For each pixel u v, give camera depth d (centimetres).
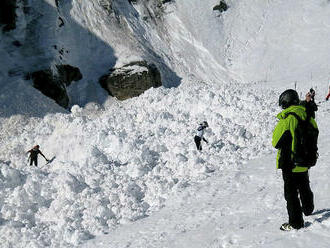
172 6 4244
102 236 724
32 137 2017
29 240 820
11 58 2798
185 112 1817
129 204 849
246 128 1363
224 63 3922
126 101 3003
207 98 1797
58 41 3045
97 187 1004
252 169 870
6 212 993
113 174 1092
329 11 4194
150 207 831
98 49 3369
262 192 682
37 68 2741
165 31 4022
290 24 4166
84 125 1747
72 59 3144
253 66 3838
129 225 743
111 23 3622
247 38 4134
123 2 3950
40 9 3103
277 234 436
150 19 4022
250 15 4338
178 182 877
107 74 3075
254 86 2892
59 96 2725
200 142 1206
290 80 3073
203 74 3772
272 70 3728
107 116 1822
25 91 2569
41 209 968
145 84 3066
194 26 4138
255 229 484
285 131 416
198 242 505
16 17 2942
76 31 3344
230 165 962
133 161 1150
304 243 391
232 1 4462
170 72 3672
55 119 2138
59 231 790
